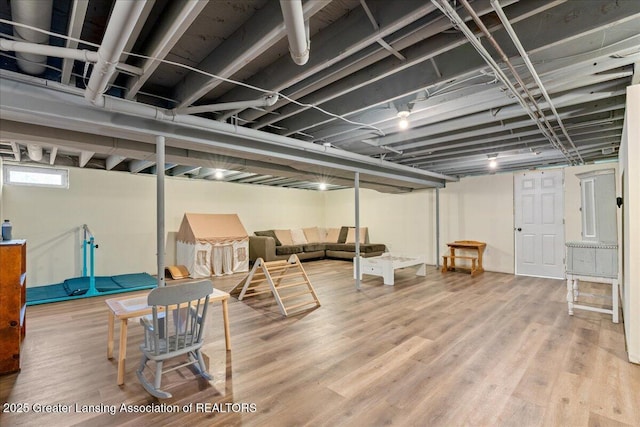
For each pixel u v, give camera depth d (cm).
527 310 416
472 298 477
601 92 291
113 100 255
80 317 391
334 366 263
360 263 598
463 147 516
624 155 330
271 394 223
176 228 732
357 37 200
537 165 663
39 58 213
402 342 312
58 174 578
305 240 953
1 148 461
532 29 213
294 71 243
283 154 416
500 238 702
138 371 240
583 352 287
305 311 418
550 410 203
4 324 252
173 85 298
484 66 238
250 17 202
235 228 730
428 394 222
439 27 187
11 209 532
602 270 373
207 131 336
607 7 186
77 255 595
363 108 313
